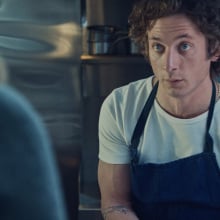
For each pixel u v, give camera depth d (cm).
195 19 116
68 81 197
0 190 62
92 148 248
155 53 122
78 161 205
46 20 190
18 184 62
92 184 244
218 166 128
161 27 118
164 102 129
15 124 63
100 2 240
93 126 246
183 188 129
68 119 201
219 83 132
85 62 227
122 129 135
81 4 223
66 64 196
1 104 62
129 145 136
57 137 200
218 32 119
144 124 133
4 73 189
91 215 218
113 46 231
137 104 134
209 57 122
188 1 116
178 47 118
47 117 197
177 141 130
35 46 190
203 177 128
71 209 206
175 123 128
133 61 225
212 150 128
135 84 138
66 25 192
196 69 120
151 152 133
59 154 201
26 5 187
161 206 132
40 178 63
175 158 131
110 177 140
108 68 239
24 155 63
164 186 130
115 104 137
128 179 139
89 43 231
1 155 62
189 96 124
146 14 122
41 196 63
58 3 190
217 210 129
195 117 127
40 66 192
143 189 133
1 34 187
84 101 242
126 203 139
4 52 188
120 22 240
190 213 130
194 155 128
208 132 128
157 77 126
